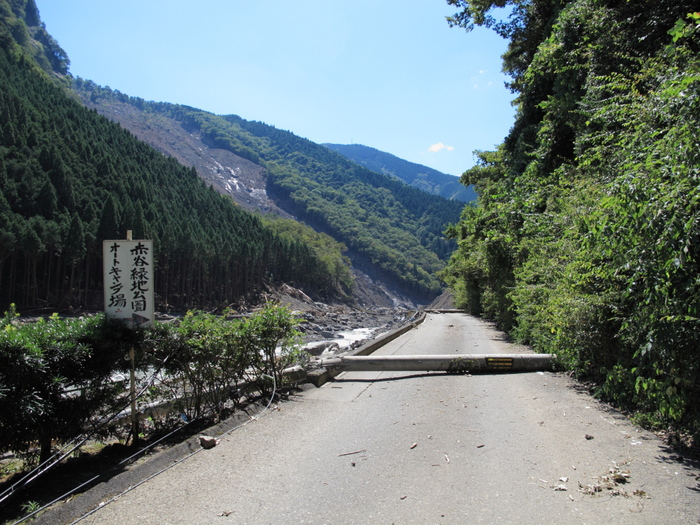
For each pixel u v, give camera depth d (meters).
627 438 4.91
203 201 112.06
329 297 127.06
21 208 61.47
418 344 14.14
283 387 7.39
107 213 62.25
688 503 3.36
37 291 58.97
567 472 4.01
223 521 3.19
